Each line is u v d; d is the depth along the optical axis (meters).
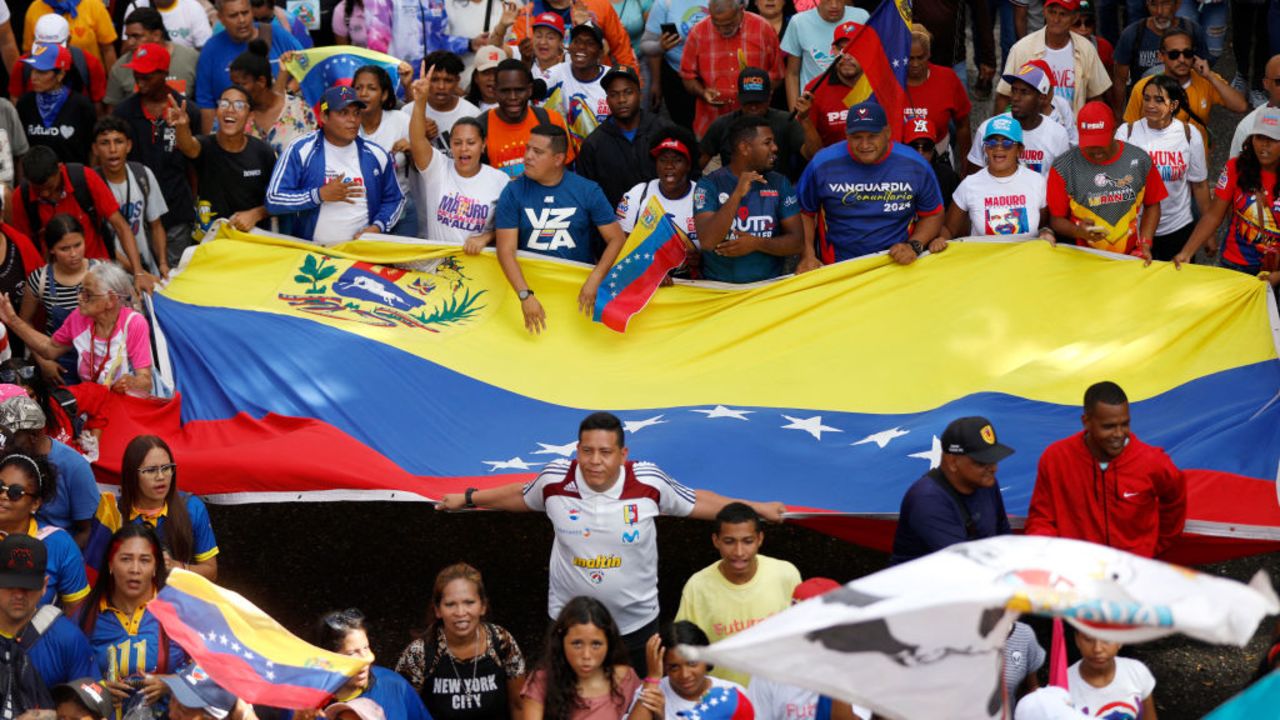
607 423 15.30
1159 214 21.11
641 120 23.11
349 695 14.17
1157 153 22.61
